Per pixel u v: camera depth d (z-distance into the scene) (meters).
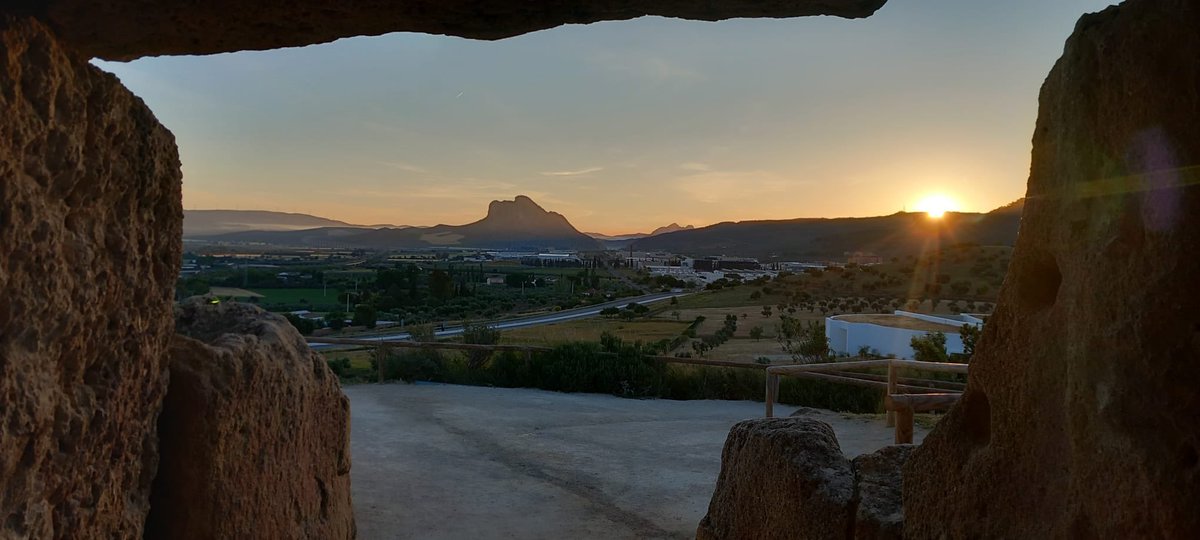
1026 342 1.84
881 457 2.81
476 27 2.64
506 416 9.65
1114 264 1.56
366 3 2.39
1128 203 1.55
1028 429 1.82
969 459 2.01
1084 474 1.62
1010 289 1.91
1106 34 1.62
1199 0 1.46
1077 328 1.65
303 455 3.82
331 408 4.18
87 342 2.28
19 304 1.94
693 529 5.62
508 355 12.71
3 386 1.89
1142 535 1.48
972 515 1.98
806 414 9.70
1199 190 1.45
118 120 2.34
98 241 2.30
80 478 2.30
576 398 11.31
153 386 2.72
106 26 2.30
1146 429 1.48
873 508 2.50
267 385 3.35
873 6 2.64
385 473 6.87
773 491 2.93
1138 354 1.50
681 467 7.31
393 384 12.11
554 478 6.88
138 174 2.47
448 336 18.30
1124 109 1.57
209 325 3.93
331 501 4.16
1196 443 1.42
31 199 1.96
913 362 8.50
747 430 3.34
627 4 2.55
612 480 6.84
